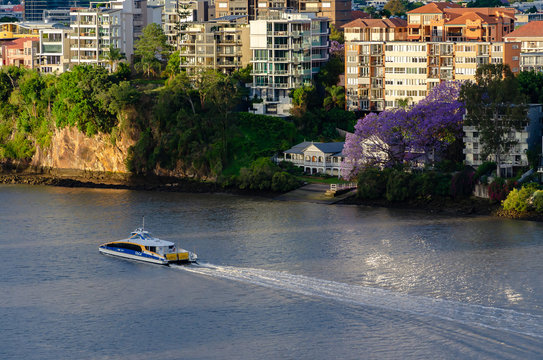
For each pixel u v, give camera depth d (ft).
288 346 559.38
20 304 638.53
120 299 645.10
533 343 551.18
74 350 563.48
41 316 616.80
